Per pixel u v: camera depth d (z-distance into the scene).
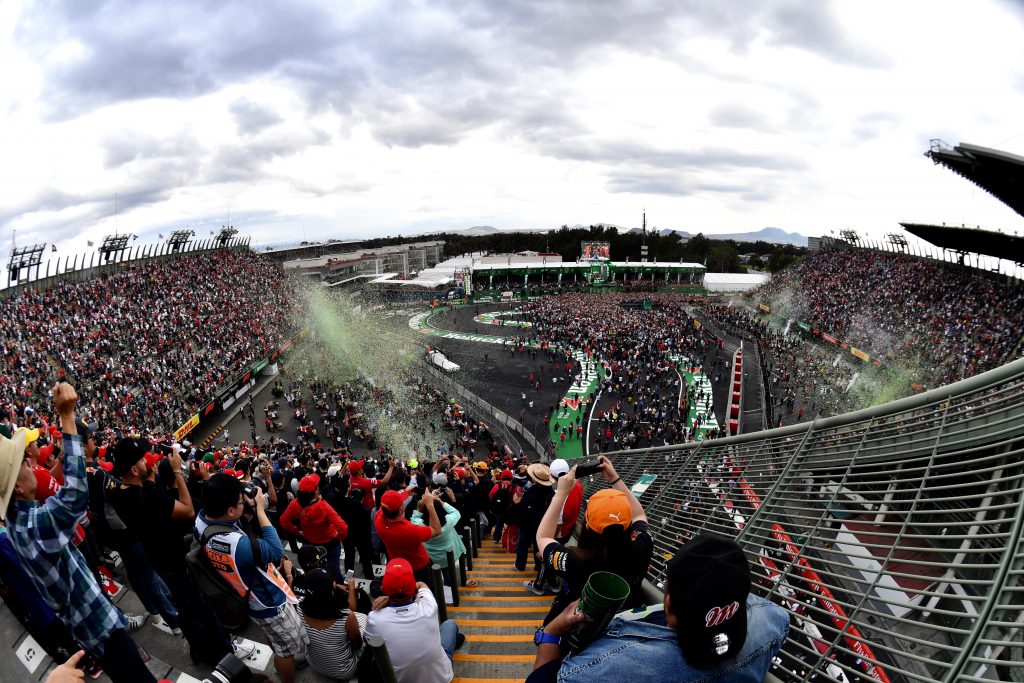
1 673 3.08
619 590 2.02
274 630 4.35
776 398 47.84
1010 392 3.59
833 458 4.76
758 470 5.66
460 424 42.06
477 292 114.75
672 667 1.75
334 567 6.56
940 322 53.75
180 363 45.72
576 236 174.75
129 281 58.25
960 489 4.35
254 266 87.00
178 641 5.46
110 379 38.25
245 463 10.13
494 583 8.55
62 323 44.53
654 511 7.19
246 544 4.14
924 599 4.11
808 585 4.50
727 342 71.56
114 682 3.36
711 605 1.59
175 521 5.05
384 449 37.66
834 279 82.31
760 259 192.75
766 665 1.87
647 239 164.88
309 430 38.78
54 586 3.11
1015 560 2.75
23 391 32.56
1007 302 50.53
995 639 2.59
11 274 46.41
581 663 1.91
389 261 142.00
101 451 8.38
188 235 74.81
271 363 55.75
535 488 8.55
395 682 3.39
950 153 36.50
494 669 5.65
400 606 4.10
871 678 2.85
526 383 56.22
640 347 65.62
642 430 41.31
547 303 100.94
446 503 8.82
